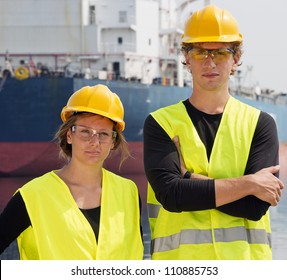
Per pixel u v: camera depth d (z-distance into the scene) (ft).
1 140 115.24
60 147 17.42
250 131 17.75
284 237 64.39
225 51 17.51
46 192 15.92
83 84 114.42
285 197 90.58
